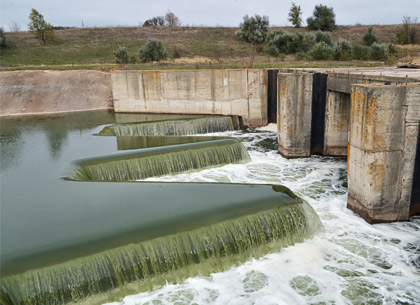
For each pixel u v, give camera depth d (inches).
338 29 2293.3
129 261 344.5
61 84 1239.5
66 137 829.2
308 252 408.8
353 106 473.4
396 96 426.0
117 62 1588.3
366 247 418.9
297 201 443.5
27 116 1144.2
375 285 355.9
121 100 1178.6
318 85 738.2
